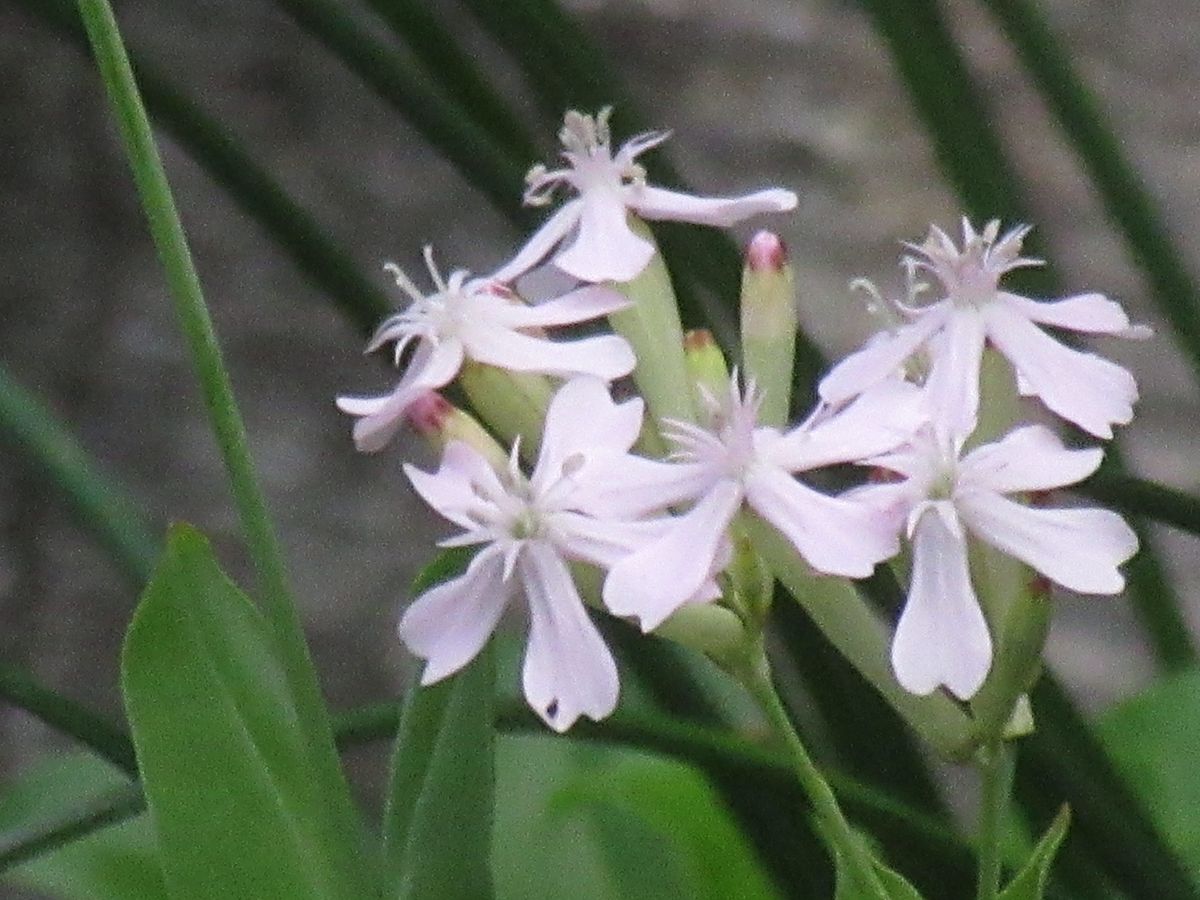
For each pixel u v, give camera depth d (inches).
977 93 11.0
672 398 8.6
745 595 8.3
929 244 8.5
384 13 10.7
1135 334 8.4
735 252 10.6
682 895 10.8
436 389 8.8
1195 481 20.5
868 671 8.4
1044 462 8.2
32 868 10.5
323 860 8.6
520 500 8.2
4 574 21.3
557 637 8.2
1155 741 11.0
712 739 9.6
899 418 8.2
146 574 10.5
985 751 8.4
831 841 8.3
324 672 21.2
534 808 11.0
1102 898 10.3
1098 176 11.2
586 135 8.8
